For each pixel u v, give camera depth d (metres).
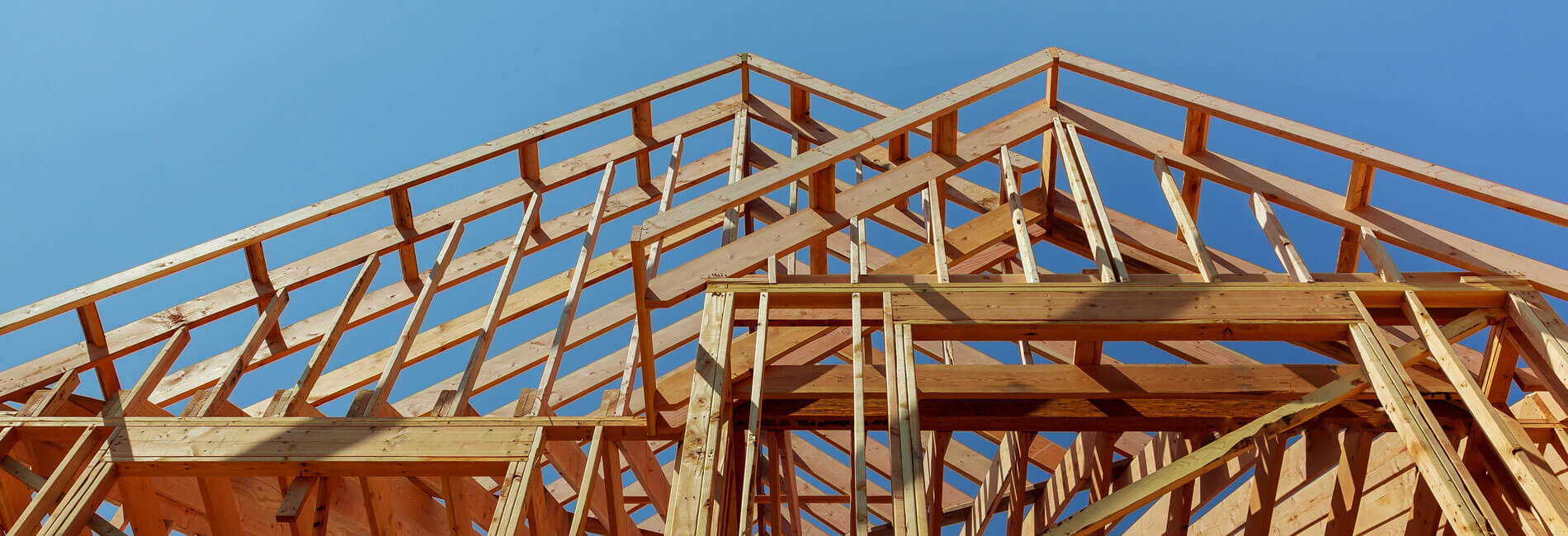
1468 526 2.73
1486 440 3.93
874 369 4.33
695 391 3.42
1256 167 4.82
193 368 5.12
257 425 3.83
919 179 4.75
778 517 5.46
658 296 3.94
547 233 6.05
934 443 5.07
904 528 2.80
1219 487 4.77
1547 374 3.62
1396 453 4.86
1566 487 4.18
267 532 4.24
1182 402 4.20
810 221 4.50
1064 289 3.78
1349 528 4.28
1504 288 3.81
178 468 3.68
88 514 3.51
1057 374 4.12
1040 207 5.48
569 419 3.97
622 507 4.21
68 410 4.26
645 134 6.52
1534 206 4.10
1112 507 2.87
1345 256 4.66
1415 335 4.85
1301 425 4.14
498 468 3.73
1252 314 3.62
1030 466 6.37
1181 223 4.29
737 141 6.46
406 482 4.43
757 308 4.41
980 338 3.73
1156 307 3.67
